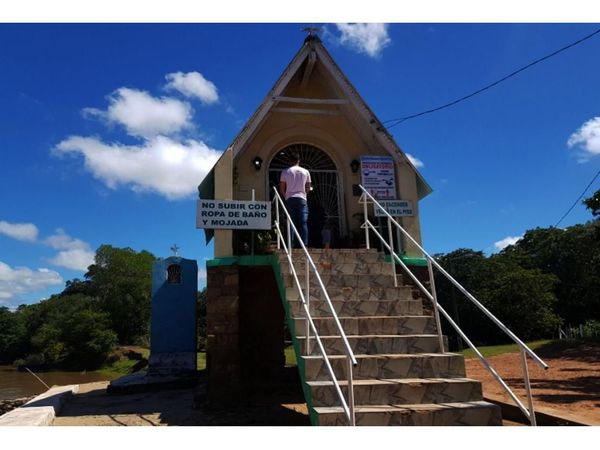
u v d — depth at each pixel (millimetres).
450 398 5141
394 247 10273
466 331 40750
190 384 13062
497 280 37531
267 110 10039
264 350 12289
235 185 10922
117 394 12109
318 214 11273
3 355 65500
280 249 8383
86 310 50656
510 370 13766
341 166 11555
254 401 9781
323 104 11656
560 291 39969
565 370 13570
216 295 8844
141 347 52688
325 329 6066
